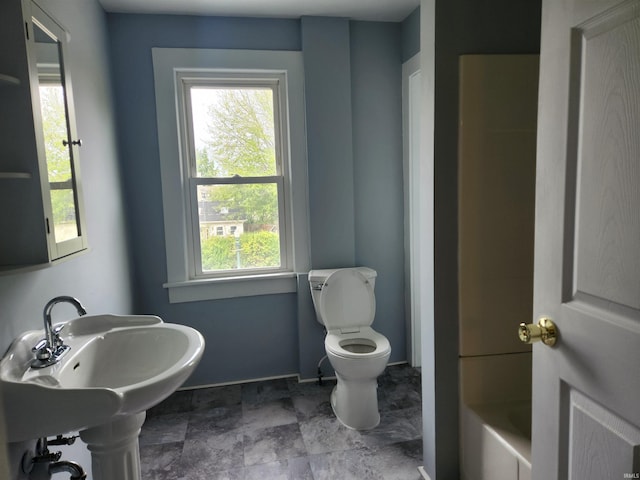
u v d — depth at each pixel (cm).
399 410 219
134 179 232
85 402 88
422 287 162
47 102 119
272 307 257
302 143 245
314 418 214
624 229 67
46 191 109
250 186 252
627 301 67
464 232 150
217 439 198
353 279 232
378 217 262
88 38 184
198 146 244
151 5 215
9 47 103
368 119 254
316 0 217
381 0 220
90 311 168
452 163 148
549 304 87
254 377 259
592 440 76
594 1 72
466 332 154
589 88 74
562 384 84
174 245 238
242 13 229
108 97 209
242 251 255
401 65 254
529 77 146
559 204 83
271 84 248
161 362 132
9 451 100
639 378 65
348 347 222
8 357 100
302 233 251
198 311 248
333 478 169
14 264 107
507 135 148
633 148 65
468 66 143
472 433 150
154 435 202
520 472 122
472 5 143
